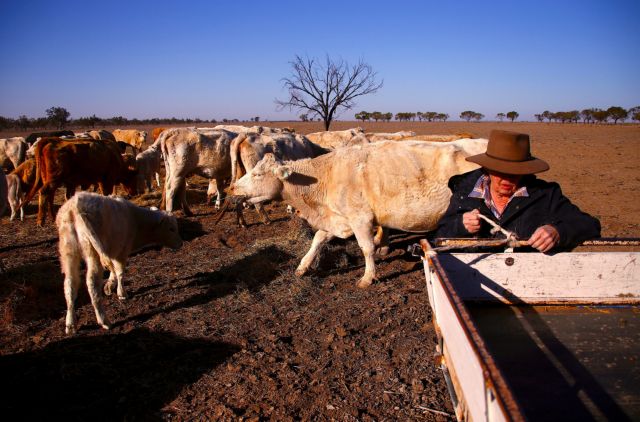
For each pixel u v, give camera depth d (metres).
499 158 3.12
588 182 16.09
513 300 3.14
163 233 6.34
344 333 4.80
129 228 5.62
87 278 4.96
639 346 2.63
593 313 3.04
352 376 4.06
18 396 3.85
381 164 5.96
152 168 15.55
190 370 4.22
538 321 2.94
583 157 25.19
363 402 3.69
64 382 4.06
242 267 6.88
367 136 13.81
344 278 6.55
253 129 12.41
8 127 78.56
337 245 7.73
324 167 6.21
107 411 3.65
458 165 5.84
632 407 2.14
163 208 11.25
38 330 5.10
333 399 3.73
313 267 6.69
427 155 5.95
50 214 10.67
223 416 3.55
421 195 5.91
